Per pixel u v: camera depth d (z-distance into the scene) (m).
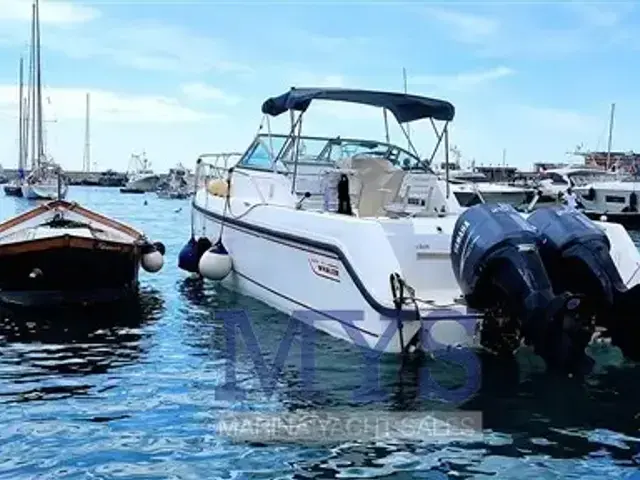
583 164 45.78
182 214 31.17
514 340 6.05
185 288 10.78
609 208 26.08
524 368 6.12
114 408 5.40
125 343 7.42
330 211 8.45
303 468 4.36
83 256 9.17
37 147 40.16
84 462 4.44
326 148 9.91
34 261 8.98
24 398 5.62
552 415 5.19
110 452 4.59
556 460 4.48
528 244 5.73
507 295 5.73
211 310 9.05
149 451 4.61
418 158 9.65
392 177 9.22
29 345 7.31
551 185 28.59
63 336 7.71
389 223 7.00
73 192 55.19
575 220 6.14
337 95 8.74
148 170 61.69
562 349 5.57
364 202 9.18
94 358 6.82
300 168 9.73
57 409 5.37
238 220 9.64
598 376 5.94
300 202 8.53
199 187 12.44
